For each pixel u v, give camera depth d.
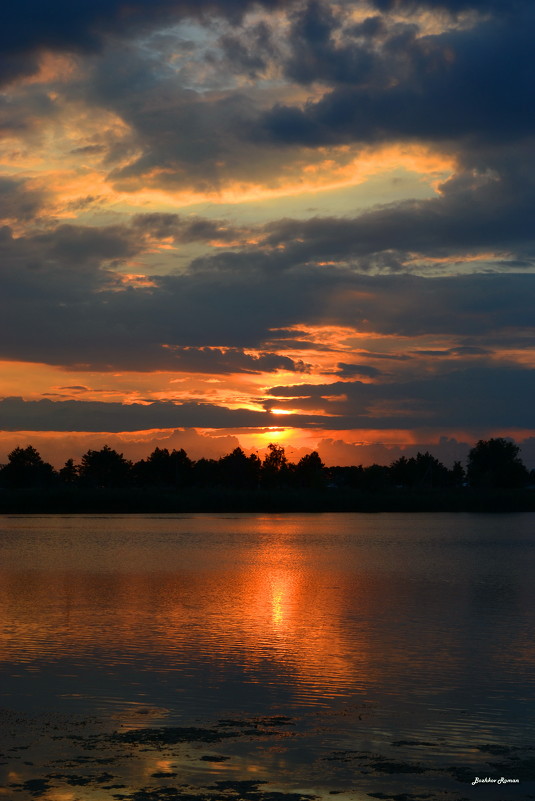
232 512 186.75
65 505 178.38
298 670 23.64
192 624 31.45
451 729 18.14
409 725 18.44
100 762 15.83
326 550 71.94
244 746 16.89
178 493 196.38
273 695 20.92
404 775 15.34
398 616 33.78
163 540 85.12
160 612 34.47
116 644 27.31
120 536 91.38
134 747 16.75
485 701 20.44
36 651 26.09
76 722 18.48
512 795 14.38
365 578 48.81
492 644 27.53
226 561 60.69
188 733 17.77
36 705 19.91
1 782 14.77
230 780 15.01
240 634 29.31
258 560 61.66
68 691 21.17
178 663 24.47
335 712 19.48
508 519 147.50
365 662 24.75
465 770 15.59
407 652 26.20
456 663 24.64
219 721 18.70
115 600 38.31
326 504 193.62
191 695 20.91
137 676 22.81
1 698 20.53
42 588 43.16
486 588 43.69
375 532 102.81
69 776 15.08
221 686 21.80
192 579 48.03
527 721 18.75
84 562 59.38
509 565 57.78
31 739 17.23
